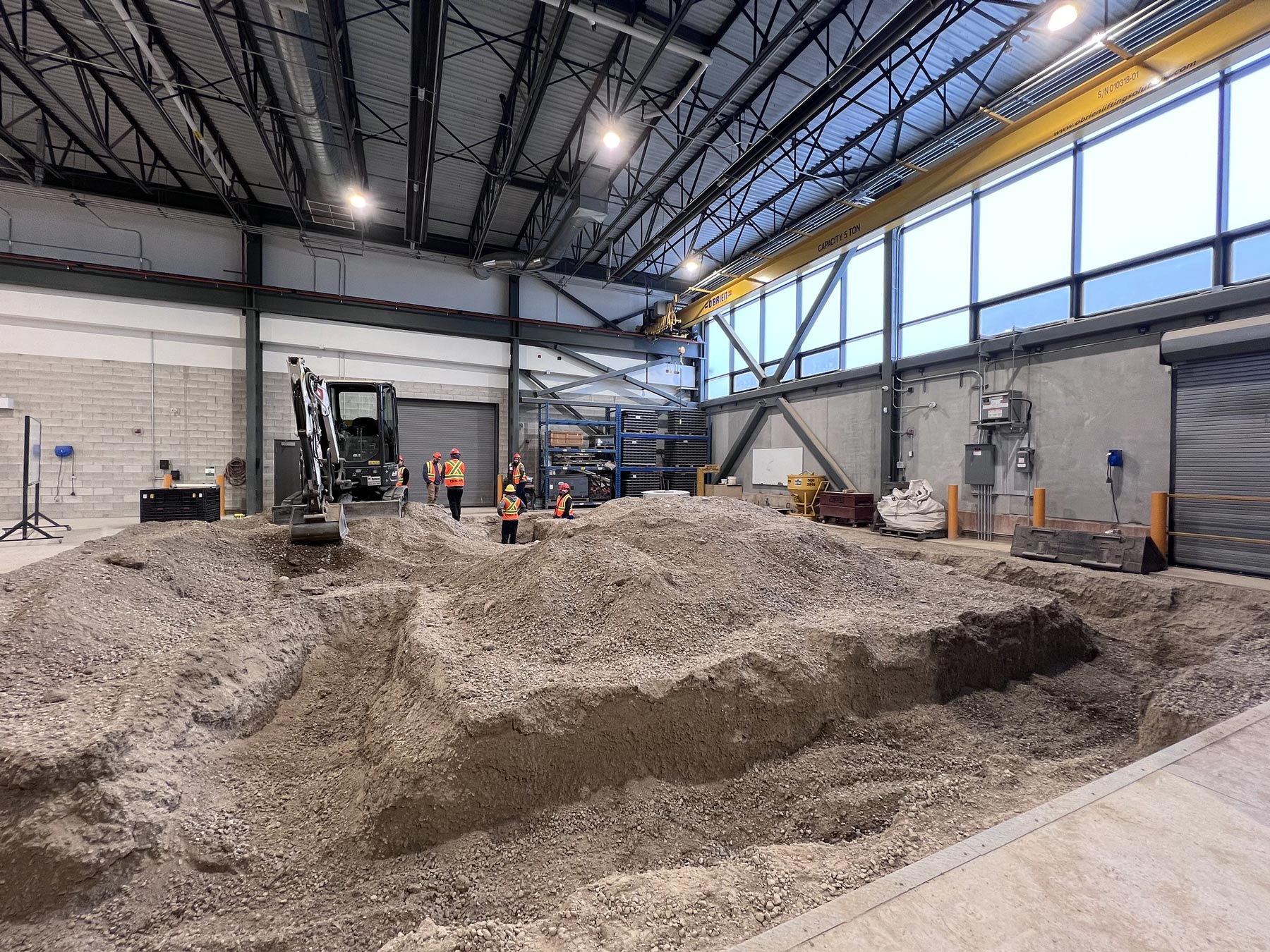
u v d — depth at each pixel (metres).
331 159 9.55
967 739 3.42
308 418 5.82
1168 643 5.27
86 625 3.45
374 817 2.47
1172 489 7.54
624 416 16.45
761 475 15.73
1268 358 6.66
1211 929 1.54
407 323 14.08
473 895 2.25
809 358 14.42
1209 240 7.27
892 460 11.72
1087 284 8.64
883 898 1.66
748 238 14.60
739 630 3.76
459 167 11.39
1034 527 7.91
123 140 10.48
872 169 10.75
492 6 7.33
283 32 6.54
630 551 4.49
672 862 2.47
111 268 11.20
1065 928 1.54
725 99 7.81
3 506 10.70
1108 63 7.13
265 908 2.16
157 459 11.81
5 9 7.09
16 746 2.23
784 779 2.98
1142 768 2.38
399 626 4.23
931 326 11.10
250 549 5.67
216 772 2.75
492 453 15.49
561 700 2.84
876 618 4.11
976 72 8.12
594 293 16.86
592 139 10.23
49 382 10.99
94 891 2.05
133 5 7.25
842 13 7.13
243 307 12.40
